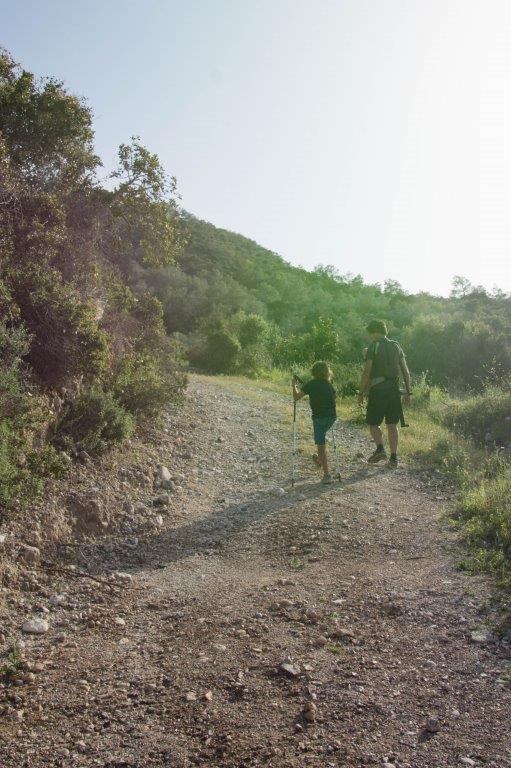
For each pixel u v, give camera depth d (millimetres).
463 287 63406
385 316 60344
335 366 21375
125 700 3359
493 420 12258
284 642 3992
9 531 5414
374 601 4539
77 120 10070
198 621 4398
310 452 10156
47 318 7492
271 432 11906
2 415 6059
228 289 53062
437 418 13391
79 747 2941
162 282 46938
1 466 5398
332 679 3494
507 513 5918
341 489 7824
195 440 10500
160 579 5293
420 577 4953
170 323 45312
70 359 7684
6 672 3660
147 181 11094
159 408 10383
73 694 3438
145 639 4160
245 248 84688
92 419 7789
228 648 3943
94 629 4328
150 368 10711
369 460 8727
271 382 23188
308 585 4965
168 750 2906
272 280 69562
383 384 8641
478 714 3107
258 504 7449
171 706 3285
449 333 26234
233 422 12688
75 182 10328
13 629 4254
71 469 6891
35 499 5816
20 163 9625
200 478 8570
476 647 3795
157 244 11836
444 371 25188
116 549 5953
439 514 6648
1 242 7523
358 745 2887
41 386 7352
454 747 2855
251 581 5184
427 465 9062
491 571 4914
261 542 6148
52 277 7961
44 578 5066
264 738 2969
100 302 9914
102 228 10633
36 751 2920
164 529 6566
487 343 25469
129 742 2979
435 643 3875
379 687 3395
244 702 3301
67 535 5891
